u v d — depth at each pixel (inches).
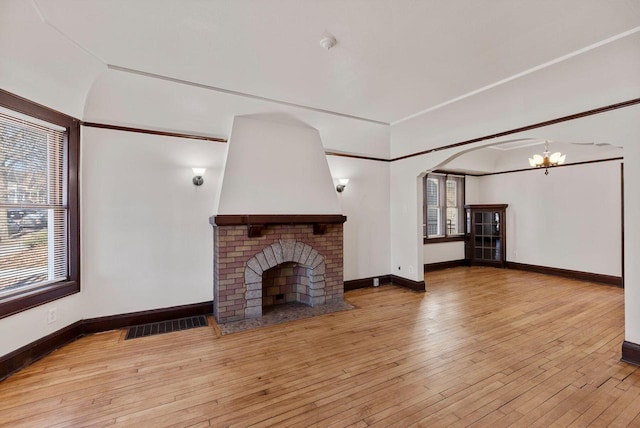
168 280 148.9
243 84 128.0
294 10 82.0
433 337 131.0
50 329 115.8
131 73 117.5
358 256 208.7
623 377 99.2
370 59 108.3
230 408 84.4
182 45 99.5
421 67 113.9
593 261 225.8
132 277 141.0
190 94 134.3
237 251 149.9
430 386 94.7
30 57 97.0
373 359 111.9
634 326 107.5
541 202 255.3
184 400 87.8
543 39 95.9
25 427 76.8
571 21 86.8
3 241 102.5
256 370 104.2
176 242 150.1
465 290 205.8
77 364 107.3
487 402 86.9
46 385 94.5
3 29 86.4
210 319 151.2
